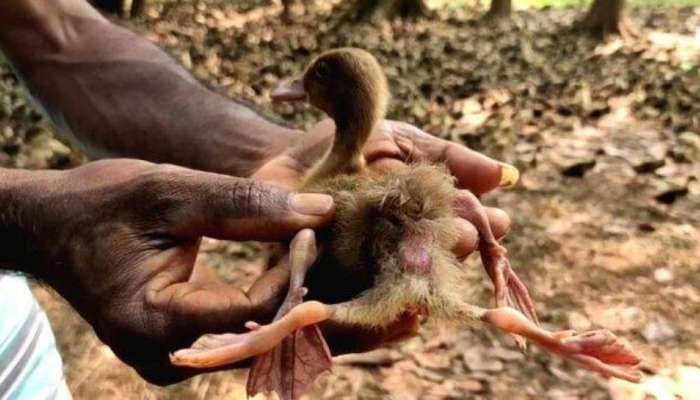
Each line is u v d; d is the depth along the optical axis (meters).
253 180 0.94
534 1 6.44
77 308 0.97
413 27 5.25
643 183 2.58
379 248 0.94
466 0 6.32
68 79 1.16
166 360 0.94
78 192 0.96
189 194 0.94
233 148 1.11
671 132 3.09
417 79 3.87
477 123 3.21
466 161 1.04
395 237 0.94
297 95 1.05
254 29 5.13
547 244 2.21
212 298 0.93
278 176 1.06
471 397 1.67
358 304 0.92
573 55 4.46
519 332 0.91
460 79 3.88
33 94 1.18
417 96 3.55
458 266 0.95
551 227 2.31
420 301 0.93
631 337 1.85
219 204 0.94
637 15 5.50
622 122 3.22
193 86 1.15
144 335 0.93
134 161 0.97
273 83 3.80
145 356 0.94
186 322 0.93
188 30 4.91
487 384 1.70
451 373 1.73
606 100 3.46
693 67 3.91
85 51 1.16
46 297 1.91
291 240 0.93
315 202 0.94
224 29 5.07
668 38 4.85
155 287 0.94
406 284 0.93
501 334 1.84
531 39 4.84
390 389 1.68
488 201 2.46
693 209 2.44
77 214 0.95
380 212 0.95
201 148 1.12
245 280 2.00
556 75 3.97
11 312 1.04
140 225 0.95
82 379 1.66
